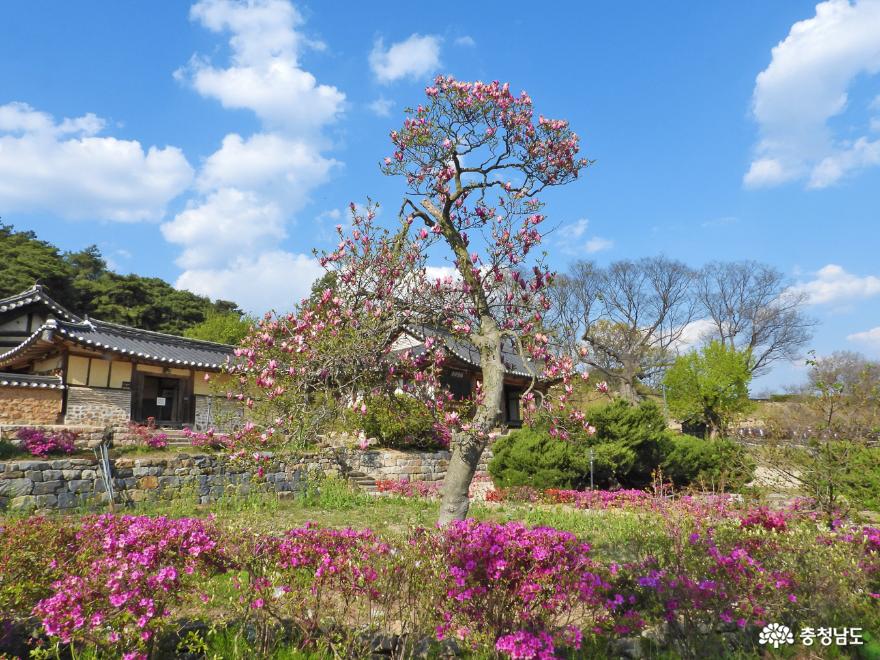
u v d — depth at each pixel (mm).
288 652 3824
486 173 6023
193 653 3855
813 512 7164
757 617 4293
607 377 37906
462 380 21469
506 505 12203
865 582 4660
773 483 8156
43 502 10836
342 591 3922
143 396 19062
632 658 4043
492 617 3664
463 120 5906
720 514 6742
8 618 3785
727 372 26141
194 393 18859
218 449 13992
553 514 10992
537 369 5598
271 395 4766
